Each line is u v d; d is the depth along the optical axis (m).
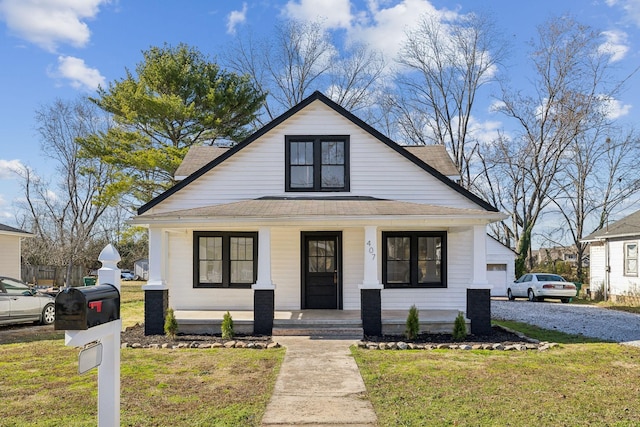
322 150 13.91
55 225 38.50
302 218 11.20
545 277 24.16
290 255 13.91
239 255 14.05
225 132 28.89
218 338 10.99
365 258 11.49
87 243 36.72
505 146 34.66
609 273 23.48
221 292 13.90
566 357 8.94
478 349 9.73
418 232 13.79
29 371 7.89
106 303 3.99
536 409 5.92
